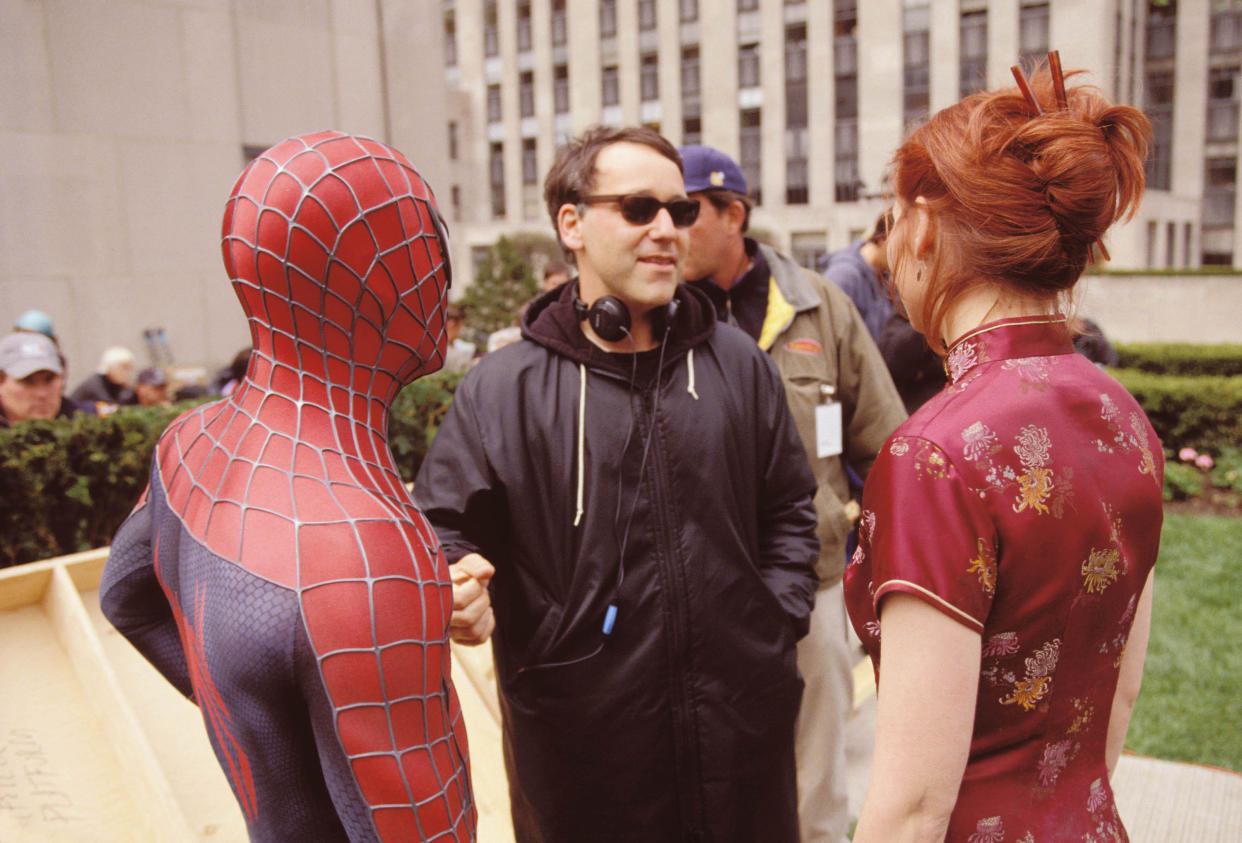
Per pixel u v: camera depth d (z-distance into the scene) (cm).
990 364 99
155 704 234
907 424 99
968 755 95
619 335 154
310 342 80
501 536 161
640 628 151
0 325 761
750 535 166
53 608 265
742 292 243
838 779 241
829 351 246
